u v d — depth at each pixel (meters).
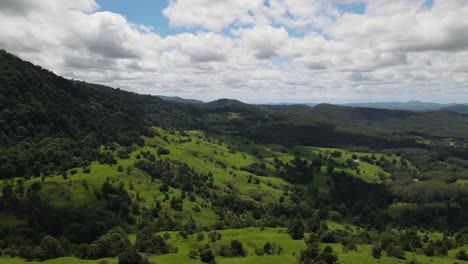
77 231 165.38
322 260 124.44
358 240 164.00
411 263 130.50
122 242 139.38
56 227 170.00
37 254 127.62
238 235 164.25
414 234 195.00
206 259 125.00
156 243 142.38
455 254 147.88
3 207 180.25
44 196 193.88
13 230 159.75
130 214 195.50
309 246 143.38
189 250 140.50
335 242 161.75
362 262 130.38
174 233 173.25
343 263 129.00
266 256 133.75
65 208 184.75
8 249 136.12
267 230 178.38
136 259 117.75
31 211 178.62
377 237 175.62
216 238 158.38
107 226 176.12
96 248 133.75
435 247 155.38
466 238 181.12
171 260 124.56
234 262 126.12
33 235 158.88
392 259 135.38
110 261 121.75
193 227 187.12
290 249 146.88
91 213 182.50
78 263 118.88
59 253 130.38
